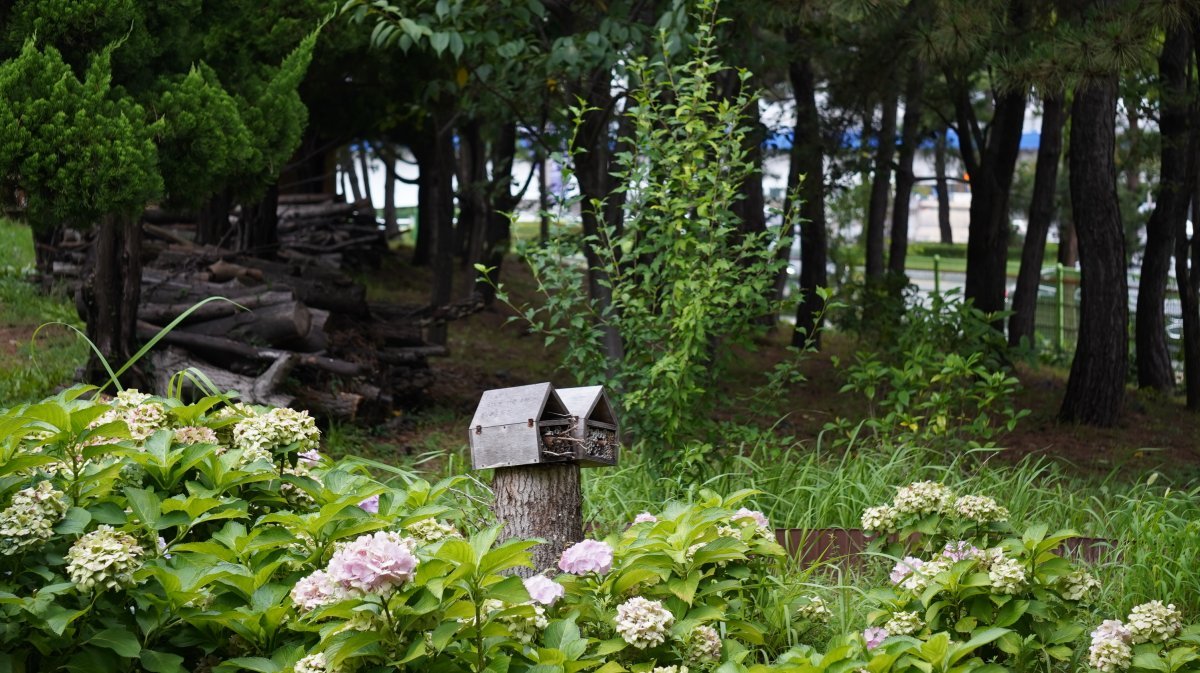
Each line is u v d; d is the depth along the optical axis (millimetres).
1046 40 10195
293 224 19453
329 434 9078
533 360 15062
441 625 2840
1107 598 5195
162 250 11359
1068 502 7195
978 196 17953
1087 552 5832
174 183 7414
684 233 7016
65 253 13336
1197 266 17781
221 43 8344
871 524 4406
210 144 7266
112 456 3500
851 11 9891
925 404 7812
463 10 9281
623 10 9672
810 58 16062
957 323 9836
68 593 2922
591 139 9891
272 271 11234
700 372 6723
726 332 7113
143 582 3012
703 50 7418
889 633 3686
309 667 2811
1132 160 18016
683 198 7062
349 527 3311
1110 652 3518
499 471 4191
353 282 11438
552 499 4133
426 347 11359
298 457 3938
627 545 3621
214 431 3924
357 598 2709
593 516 6035
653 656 3322
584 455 4082
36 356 10500
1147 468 10734
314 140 16844
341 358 10102
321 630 2893
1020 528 6367
